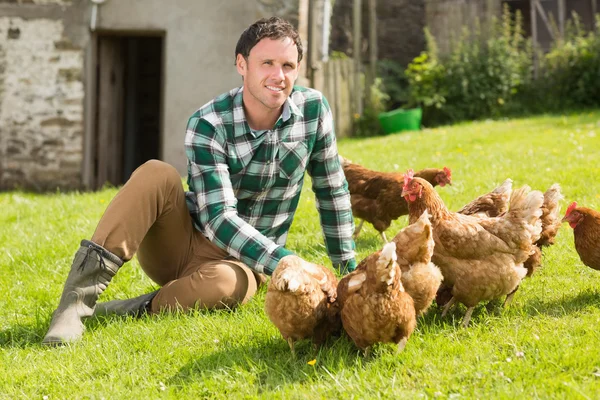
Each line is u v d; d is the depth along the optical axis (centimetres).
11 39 1326
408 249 367
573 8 1881
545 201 459
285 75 409
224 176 429
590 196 671
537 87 1792
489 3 1841
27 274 573
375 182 609
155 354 389
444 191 732
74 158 1333
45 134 1333
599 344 351
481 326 396
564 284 459
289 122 434
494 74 1725
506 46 1761
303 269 350
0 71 1328
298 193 470
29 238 687
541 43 1894
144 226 426
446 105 1744
